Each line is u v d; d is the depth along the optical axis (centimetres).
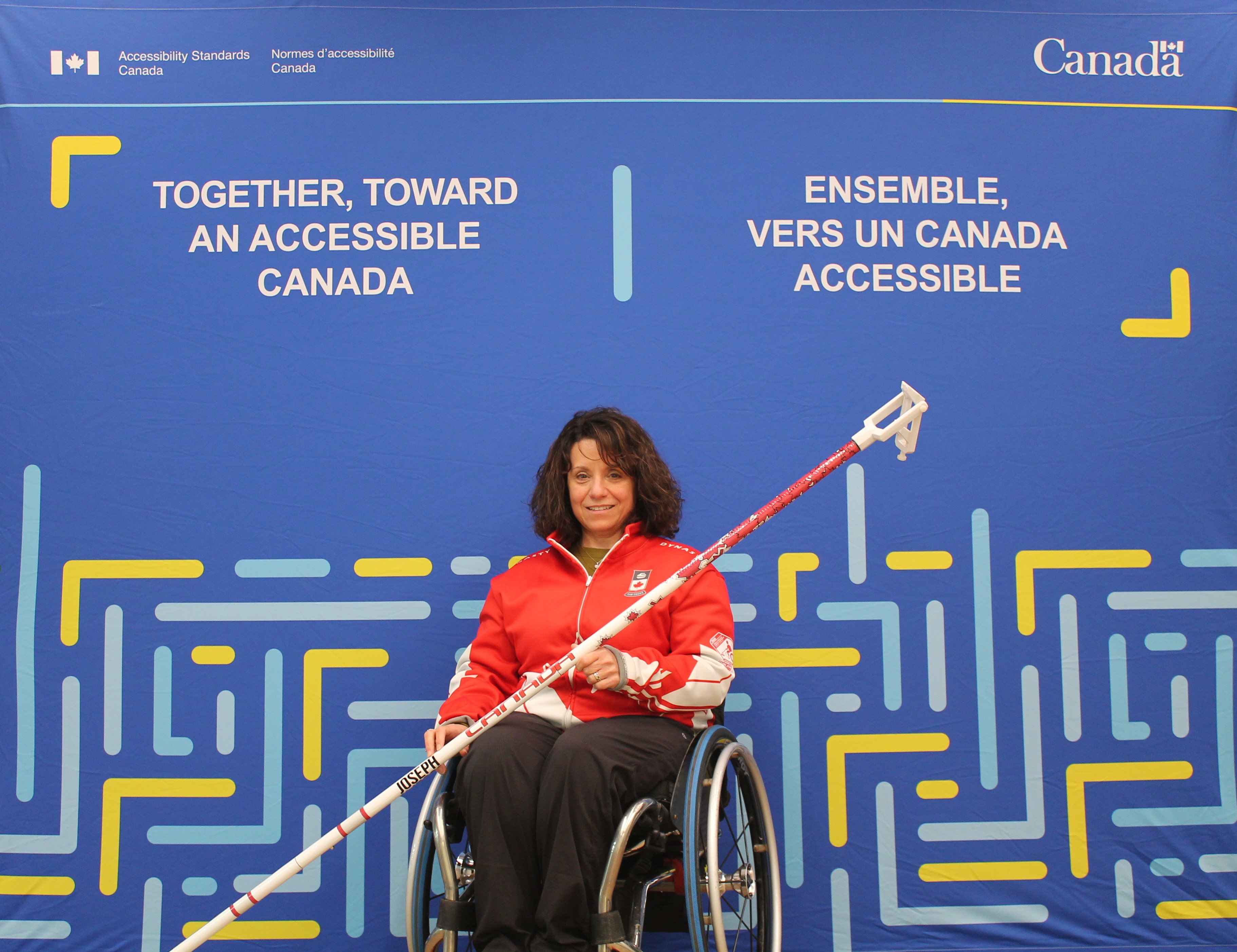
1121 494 234
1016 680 230
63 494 229
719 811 178
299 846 224
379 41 238
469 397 233
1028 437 234
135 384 232
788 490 187
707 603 191
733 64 238
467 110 237
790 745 228
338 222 236
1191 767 229
